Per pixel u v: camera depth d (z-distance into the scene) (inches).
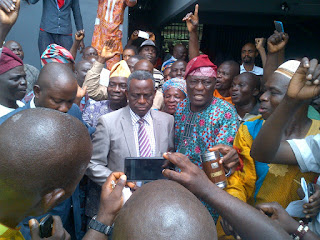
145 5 419.2
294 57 347.9
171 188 38.6
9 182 41.1
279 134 62.6
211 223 36.7
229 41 379.9
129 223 35.5
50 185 42.9
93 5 275.1
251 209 52.5
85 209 111.2
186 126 112.6
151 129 107.9
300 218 72.7
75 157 43.6
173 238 33.5
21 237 47.5
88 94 151.0
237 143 87.5
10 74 96.3
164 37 409.7
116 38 225.6
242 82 140.4
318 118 85.9
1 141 41.4
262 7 276.8
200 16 320.2
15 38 259.9
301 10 276.4
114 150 103.4
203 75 105.9
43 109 45.4
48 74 85.7
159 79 183.8
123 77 127.8
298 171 75.9
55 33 221.8
